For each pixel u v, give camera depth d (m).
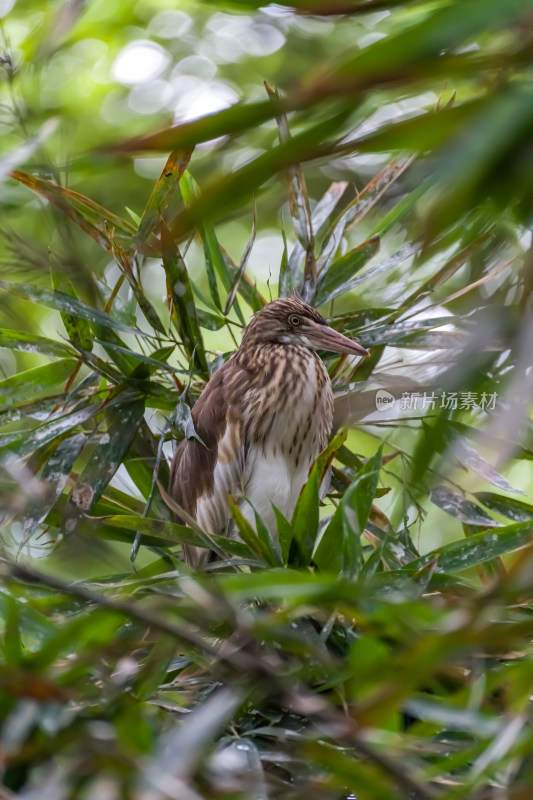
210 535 7.81
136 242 8.77
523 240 4.83
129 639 5.93
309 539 7.20
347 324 10.12
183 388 9.13
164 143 3.75
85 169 4.55
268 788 5.68
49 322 14.50
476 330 3.79
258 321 10.21
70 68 14.88
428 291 8.68
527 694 5.14
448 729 6.16
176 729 5.85
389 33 5.04
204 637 6.72
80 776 5.13
